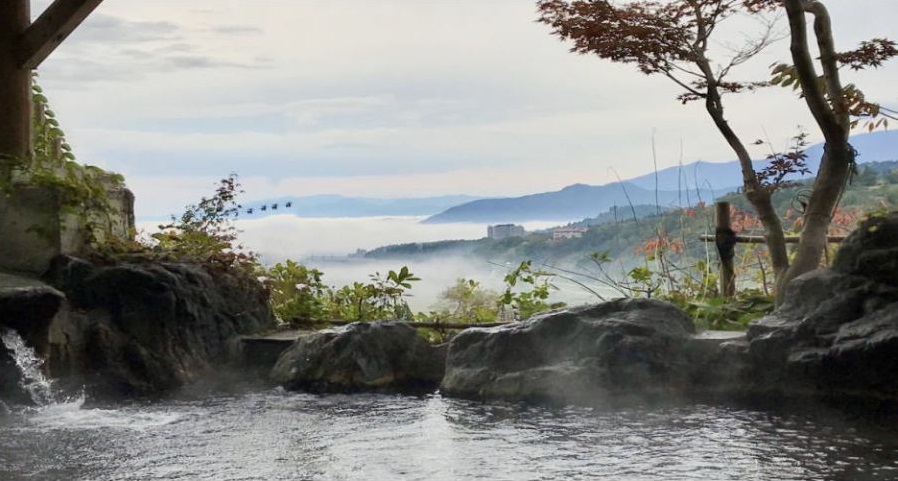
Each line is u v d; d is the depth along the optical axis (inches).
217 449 235.3
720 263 366.0
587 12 339.6
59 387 298.7
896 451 220.4
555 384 293.3
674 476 204.5
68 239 338.6
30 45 347.6
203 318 346.0
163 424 265.7
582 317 306.5
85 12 346.3
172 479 208.1
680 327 307.1
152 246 386.6
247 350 348.5
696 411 270.1
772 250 335.0
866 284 280.4
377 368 327.0
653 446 231.0
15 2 350.0
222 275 367.6
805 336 281.4
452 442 239.9
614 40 336.8
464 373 310.5
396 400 301.3
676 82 346.0
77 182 344.5
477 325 359.9
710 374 293.7
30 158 350.6
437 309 416.5
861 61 323.0
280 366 335.6
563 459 220.7
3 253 330.0
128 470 215.3
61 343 306.2
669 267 398.3
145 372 320.2
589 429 251.3
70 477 209.3
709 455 221.0
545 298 387.9
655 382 294.2
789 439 233.9
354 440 243.9
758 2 339.9
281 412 282.7
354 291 409.7
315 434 251.9
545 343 304.7
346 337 329.4
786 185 336.2
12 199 330.6
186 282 344.8
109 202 377.4
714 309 339.3
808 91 314.2
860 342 267.4
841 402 272.4
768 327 288.8
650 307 309.7
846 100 326.0
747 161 339.3
